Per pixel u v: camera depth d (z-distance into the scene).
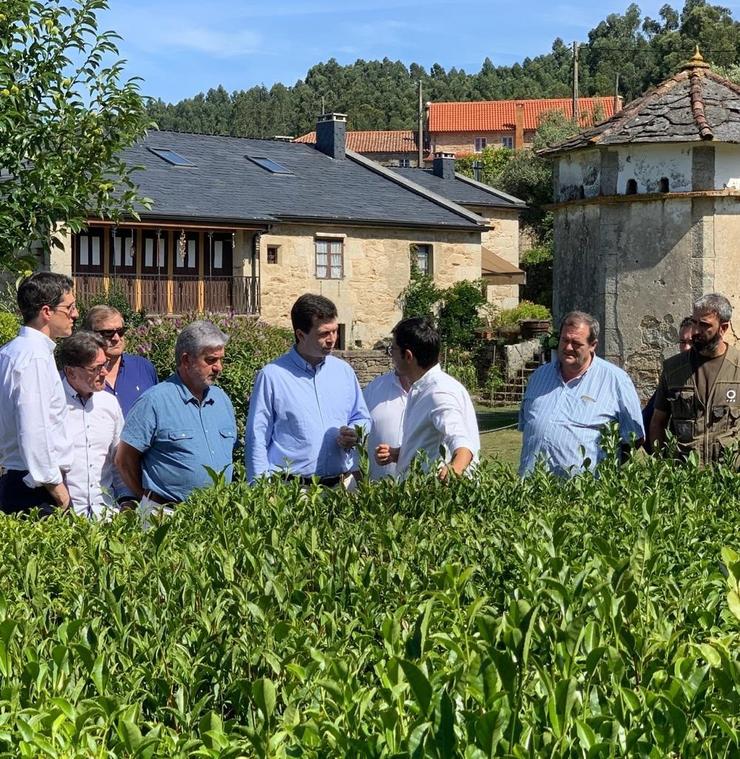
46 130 9.88
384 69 150.50
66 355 5.81
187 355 5.61
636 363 13.39
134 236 27.78
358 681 2.43
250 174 31.23
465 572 2.89
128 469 5.63
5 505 5.75
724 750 2.10
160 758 2.14
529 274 40.66
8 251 9.94
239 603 2.97
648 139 12.94
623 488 4.54
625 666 2.42
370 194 32.19
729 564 2.51
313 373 6.06
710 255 12.98
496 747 1.94
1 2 9.51
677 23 107.69
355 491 4.71
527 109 91.62
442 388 5.66
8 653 2.57
